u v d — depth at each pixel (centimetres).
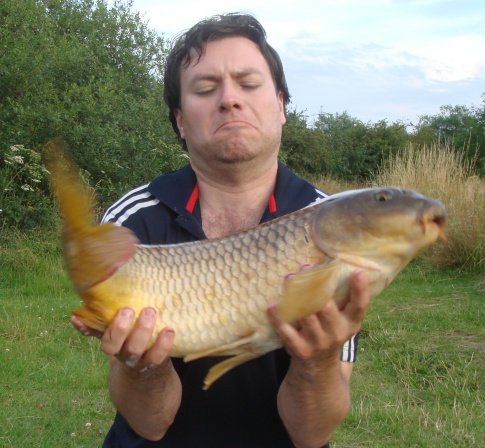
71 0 638
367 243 65
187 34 87
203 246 69
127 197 91
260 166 86
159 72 647
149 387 76
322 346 67
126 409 80
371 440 162
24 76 471
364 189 69
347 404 79
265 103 85
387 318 264
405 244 66
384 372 209
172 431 84
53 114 470
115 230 65
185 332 68
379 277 66
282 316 65
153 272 68
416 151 514
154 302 67
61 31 609
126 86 574
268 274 67
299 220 68
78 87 513
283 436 84
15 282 335
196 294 68
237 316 68
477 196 391
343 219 66
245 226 87
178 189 88
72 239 64
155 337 67
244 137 83
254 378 83
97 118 498
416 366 210
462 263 361
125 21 632
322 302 64
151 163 503
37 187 447
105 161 485
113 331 66
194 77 85
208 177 87
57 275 343
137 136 512
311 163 1109
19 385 195
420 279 346
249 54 85
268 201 88
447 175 434
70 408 181
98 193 478
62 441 164
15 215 419
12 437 164
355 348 85
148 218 87
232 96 82
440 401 185
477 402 182
